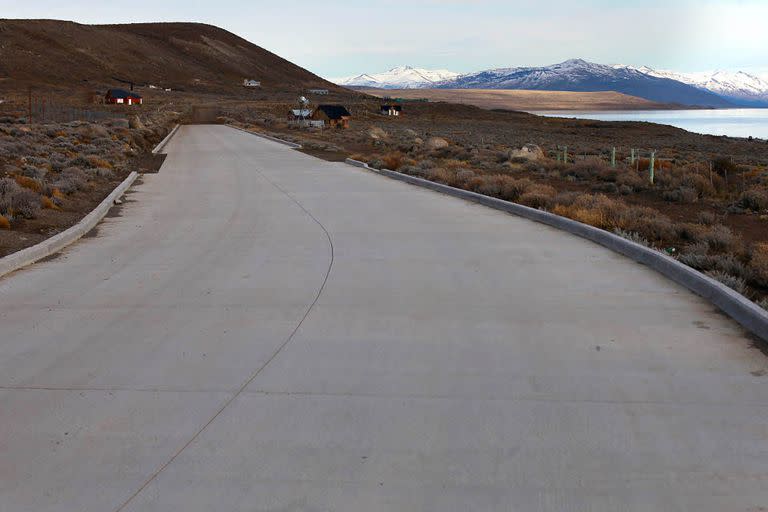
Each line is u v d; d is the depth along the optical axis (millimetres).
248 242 12242
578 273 9500
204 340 6988
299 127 87188
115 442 4883
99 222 14945
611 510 3971
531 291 8586
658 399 5402
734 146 81750
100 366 6332
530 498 4098
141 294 8805
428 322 7414
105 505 4125
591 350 6496
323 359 6395
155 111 118188
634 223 13938
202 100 181000
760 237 14266
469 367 6133
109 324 7582
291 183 22609
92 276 9844
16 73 197250
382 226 13719
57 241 11961
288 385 5816
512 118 193125
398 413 5246
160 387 5832
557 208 15586
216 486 4301
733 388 5574
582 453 4602
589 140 104938
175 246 12031
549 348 6570
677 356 6293
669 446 4668
